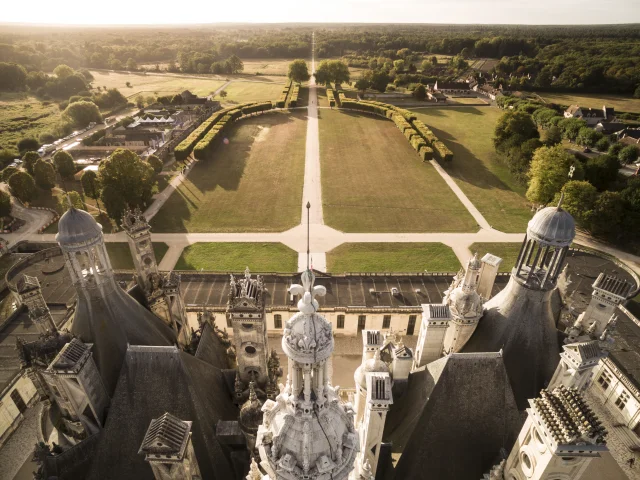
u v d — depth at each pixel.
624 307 70.56
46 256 83.94
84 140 171.50
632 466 52.94
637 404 55.38
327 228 110.19
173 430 27.94
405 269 92.62
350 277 82.88
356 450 22.25
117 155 104.25
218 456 35.50
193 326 74.81
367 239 104.81
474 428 34.25
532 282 38.84
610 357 60.62
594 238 107.62
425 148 157.75
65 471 35.03
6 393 55.69
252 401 34.22
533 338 38.56
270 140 179.25
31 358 37.34
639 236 105.75
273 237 105.62
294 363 19.78
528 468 27.66
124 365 36.28
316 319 19.81
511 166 141.25
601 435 24.38
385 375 30.55
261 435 22.08
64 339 38.25
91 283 40.00
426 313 39.38
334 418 21.56
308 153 164.12
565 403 25.86
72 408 36.09
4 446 55.03
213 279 81.25
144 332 43.31
